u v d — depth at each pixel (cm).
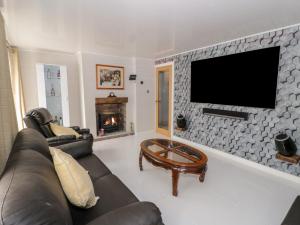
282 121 271
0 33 172
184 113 444
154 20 233
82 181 132
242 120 321
